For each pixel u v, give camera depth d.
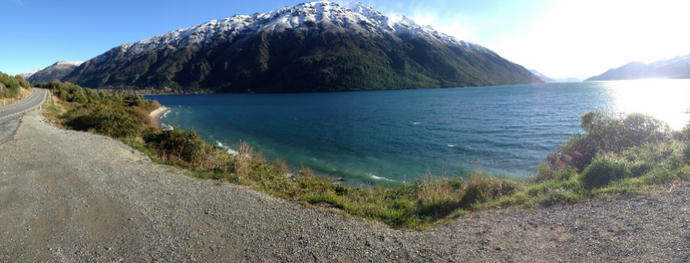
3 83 42.00
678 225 3.98
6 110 29.23
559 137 26.64
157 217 6.00
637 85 143.50
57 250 4.68
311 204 6.89
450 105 67.06
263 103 102.50
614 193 5.54
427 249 4.33
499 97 86.69
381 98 106.94
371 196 8.73
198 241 4.93
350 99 109.06
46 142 14.75
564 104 58.56
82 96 50.03
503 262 3.77
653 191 5.29
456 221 5.47
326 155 23.22
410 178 16.78
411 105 71.31
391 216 6.05
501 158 20.55
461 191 7.57
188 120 50.78
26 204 6.80
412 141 27.91
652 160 6.98
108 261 4.32
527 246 4.11
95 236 5.18
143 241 4.95
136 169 10.23
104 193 7.57
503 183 7.36
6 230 5.46
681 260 3.27
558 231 4.43
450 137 29.09
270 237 5.02
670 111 41.16
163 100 135.50
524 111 48.75
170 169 10.45
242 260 4.28
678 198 4.82
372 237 4.91
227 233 5.23
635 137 9.71
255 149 25.53
